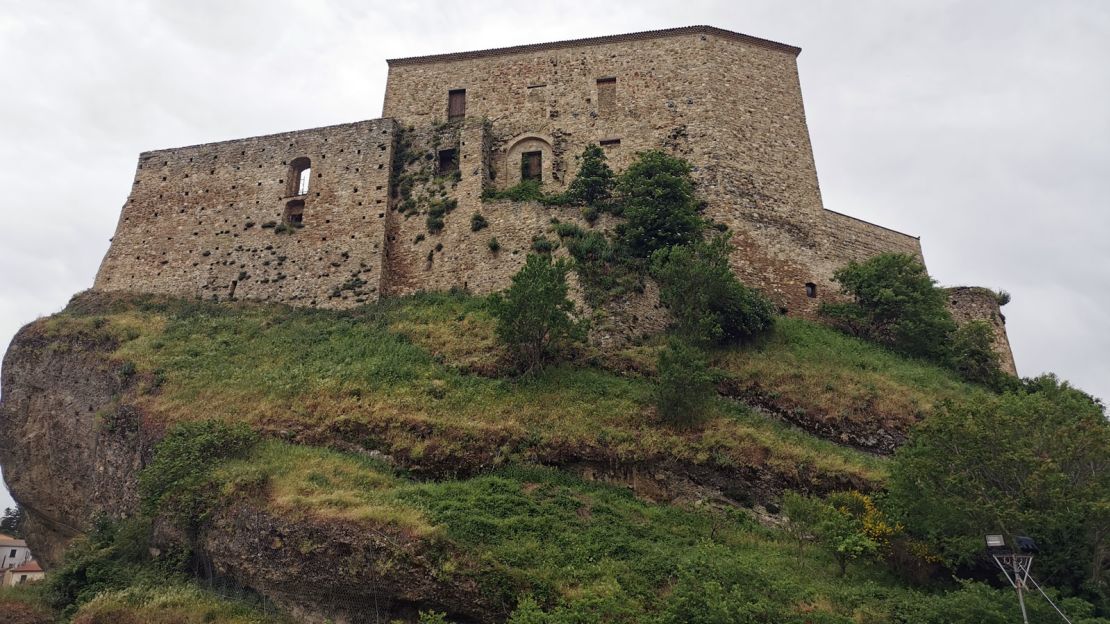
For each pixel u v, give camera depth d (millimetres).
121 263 43219
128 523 25953
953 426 20547
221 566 22547
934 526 20719
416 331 34312
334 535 20984
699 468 25562
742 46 45375
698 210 40156
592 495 24688
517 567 20203
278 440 27250
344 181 42250
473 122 41938
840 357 33438
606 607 18266
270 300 40000
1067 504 18766
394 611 19891
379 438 27078
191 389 31000
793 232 40938
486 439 26391
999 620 17453
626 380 30031
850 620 18094
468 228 38656
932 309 36406
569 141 43125
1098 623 16531
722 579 19453
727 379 30453
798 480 25156
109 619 21062
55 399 34469
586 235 35969
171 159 45531
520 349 30906
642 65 44594
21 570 54562
